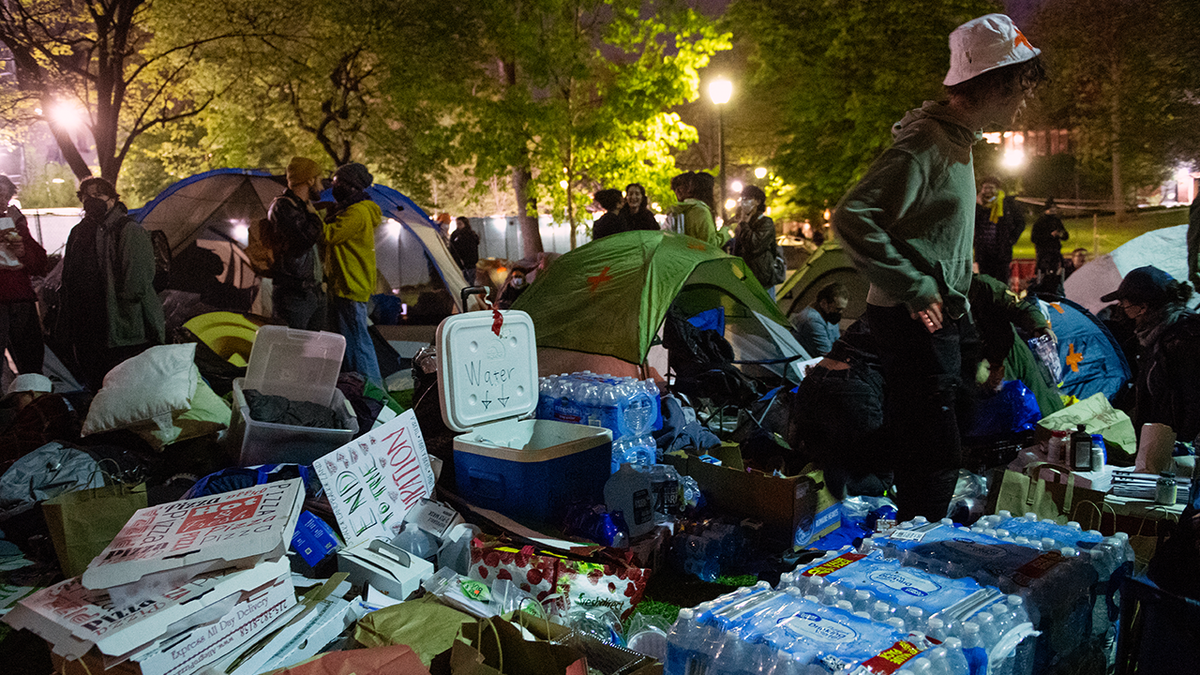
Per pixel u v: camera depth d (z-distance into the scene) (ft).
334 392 15.39
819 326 23.41
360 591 10.90
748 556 12.82
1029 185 83.41
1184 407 14.52
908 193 9.83
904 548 8.96
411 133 61.05
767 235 28.48
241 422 13.91
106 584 8.57
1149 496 11.60
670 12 56.95
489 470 12.82
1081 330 20.71
